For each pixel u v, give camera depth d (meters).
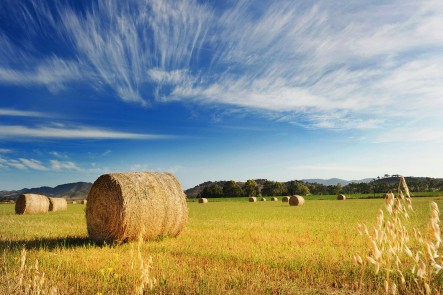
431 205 3.31
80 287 6.28
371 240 3.29
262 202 53.75
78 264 7.71
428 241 3.31
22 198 25.86
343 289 6.26
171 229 12.21
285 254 8.83
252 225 15.93
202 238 11.87
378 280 6.55
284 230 13.84
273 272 7.37
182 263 7.98
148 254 9.05
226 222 17.59
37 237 12.41
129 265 7.65
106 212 11.30
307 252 8.91
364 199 59.50
